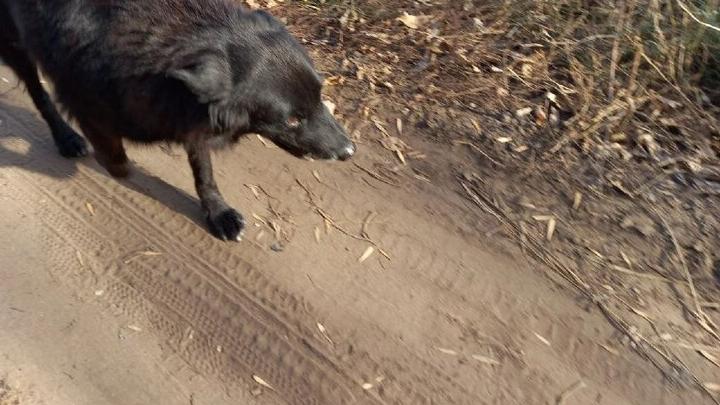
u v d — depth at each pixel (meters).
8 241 0.92
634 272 0.88
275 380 0.78
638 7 1.15
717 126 1.03
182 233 0.94
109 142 0.92
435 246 0.93
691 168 0.98
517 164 1.02
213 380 0.78
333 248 0.92
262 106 0.82
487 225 0.95
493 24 1.22
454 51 1.19
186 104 0.79
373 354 0.81
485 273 0.89
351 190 1.00
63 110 0.91
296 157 0.98
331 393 0.77
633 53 1.11
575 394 0.77
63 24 0.81
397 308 0.85
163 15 0.79
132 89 0.80
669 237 0.92
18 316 0.83
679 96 1.07
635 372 0.79
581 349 0.81
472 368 0.80
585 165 1.01
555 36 1.19
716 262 0.89
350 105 1.13
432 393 0.77
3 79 1.18
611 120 1.04
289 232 0.94
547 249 0.92
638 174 0.99
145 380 0.77
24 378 0.77
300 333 0.83
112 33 0.79
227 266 0.90
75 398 0.75
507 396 0.77
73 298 0.85
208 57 0.76
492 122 1.08
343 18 1.27
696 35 1.09
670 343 0.81
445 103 1.12
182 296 0.86
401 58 1.20
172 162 1.05
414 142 1.07
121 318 0.83
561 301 0.86
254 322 0.84
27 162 1.04
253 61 0.79
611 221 0.94
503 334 0.83
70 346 0.80
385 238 0.94
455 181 1.01
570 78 1.13
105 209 0.97
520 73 1.14
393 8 1.29
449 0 1.28
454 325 0.84
